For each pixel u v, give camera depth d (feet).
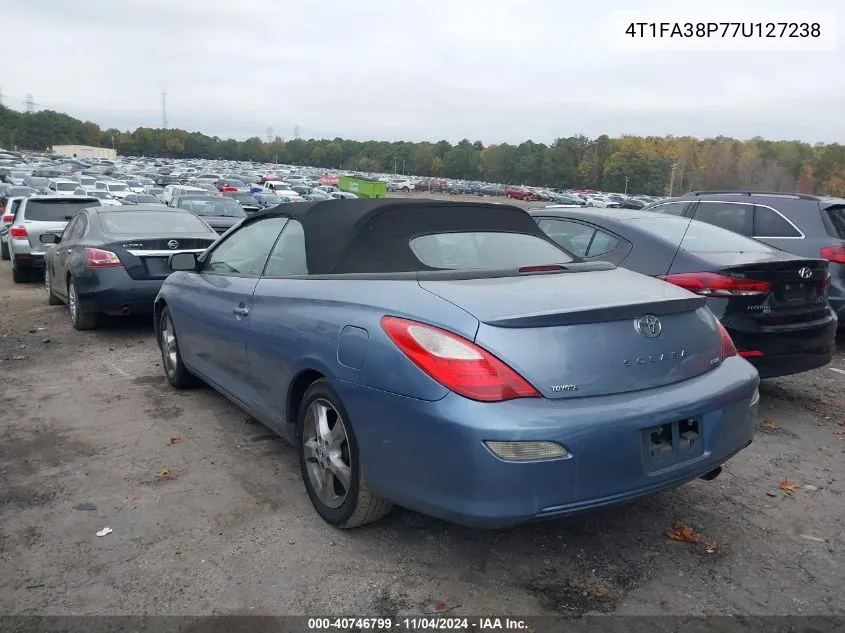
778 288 15.78
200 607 8.89
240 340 13.29
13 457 13.71
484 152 510.17
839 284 23.59
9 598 9.04
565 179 452.76
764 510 11.84
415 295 9.64
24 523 11.00
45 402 17.28
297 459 13.71
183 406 16.98
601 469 8.61
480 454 8.30
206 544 10.42
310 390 10.95
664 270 16.76
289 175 364.79
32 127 600.80
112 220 26.78
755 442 15.26
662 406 9.09
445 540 10.60
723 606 9.04
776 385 20.18
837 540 10.84
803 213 24.63
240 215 52.16
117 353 22.67
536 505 8.36
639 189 398.42
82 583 9.39
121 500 11.84
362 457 9.71
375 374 9.34
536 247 12.73
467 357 8.57
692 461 9.51
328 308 10.69
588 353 8.95
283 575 9.61
